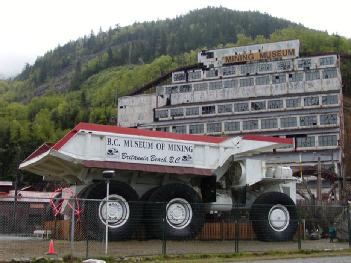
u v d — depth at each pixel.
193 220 18.75
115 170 18.42
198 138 19.83
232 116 86.06
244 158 20.66
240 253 15.61
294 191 22.33
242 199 20.56
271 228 19.95
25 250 15.09
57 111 148.75
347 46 152.88
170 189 18.61
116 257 13.73
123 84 169.75
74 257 13.45
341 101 85.31
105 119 138.75
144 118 97.69
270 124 83.00
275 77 84.94
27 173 73.75
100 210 17.34
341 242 21.14
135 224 17.80
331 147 78.00
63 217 21.17
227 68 89.38
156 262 13.41
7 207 20.11
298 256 15.52
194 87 90.81
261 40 171.12
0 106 164.00
